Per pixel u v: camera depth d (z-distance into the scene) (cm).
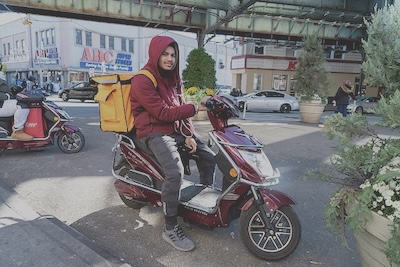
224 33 2134
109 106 309
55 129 574
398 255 171
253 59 2859
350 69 2873
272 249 272
